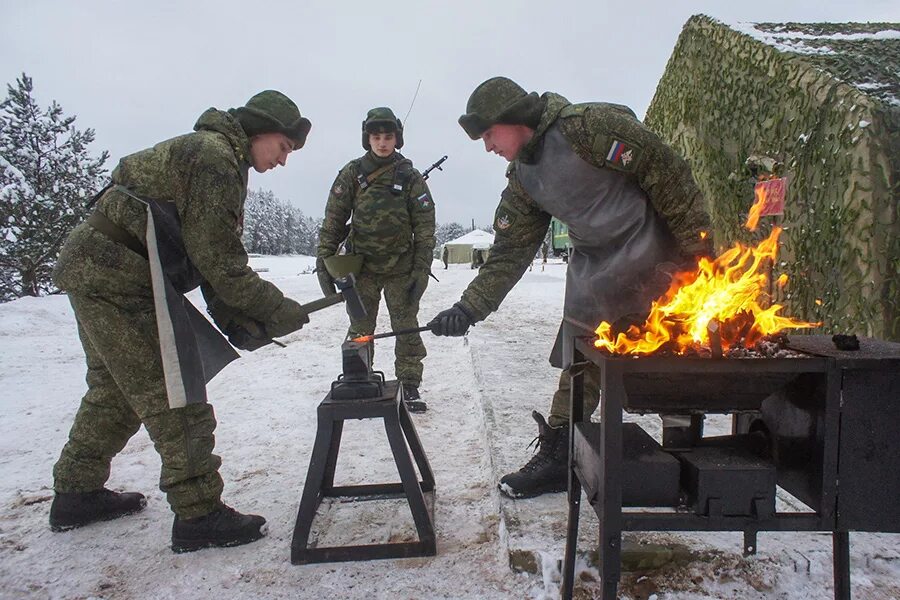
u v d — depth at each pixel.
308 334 7.85
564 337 2.62
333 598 2.03
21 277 12.66
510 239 2.63
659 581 2.00
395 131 4.05
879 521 1.54
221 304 2.50
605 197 2.26
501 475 2.66
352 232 4.16
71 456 2.55
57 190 12.88
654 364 1.55
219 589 2.10
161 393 2.27
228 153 2.23
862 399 1.52
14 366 6.14
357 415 2.24
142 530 2.55
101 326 2.20
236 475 3.14
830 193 3.19
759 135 3.98
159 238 2.19
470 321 2.57
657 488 1.58
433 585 2.07
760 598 1.93
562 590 1.91
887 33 4.21
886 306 2.88
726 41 4.45
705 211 2.16
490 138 2.31
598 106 2.14
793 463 1.68
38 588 2.12
